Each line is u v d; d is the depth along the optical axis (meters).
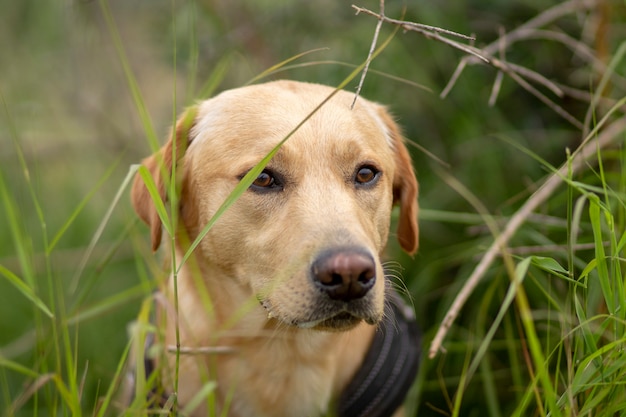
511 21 5.09
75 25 6.02
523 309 2.36
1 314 5.05
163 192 3.47
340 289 2.75
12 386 4.41
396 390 3.48
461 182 4.98
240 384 3.45
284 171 3.12
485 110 4.98
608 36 4.55
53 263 5.15
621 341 2.50
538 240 3.79
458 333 4.42
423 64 5.05
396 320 3.61
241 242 3.18
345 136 3.21
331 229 2.85
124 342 4.83
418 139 5.15
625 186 3.35
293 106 3.29
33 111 5.77
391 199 3.63
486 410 4.25
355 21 5.18
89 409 4.28
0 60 6.54
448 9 5.02
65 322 2.86
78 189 6.13
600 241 2.72
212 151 3.35
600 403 2.73
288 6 5.40
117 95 6.35
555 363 3.78
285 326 3.35
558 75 5.11
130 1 6.05
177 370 2.73
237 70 5.55
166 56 5.71
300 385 3.50
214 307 3.40
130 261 5.35
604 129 4.20
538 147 4.97
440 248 4.97
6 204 3.16
